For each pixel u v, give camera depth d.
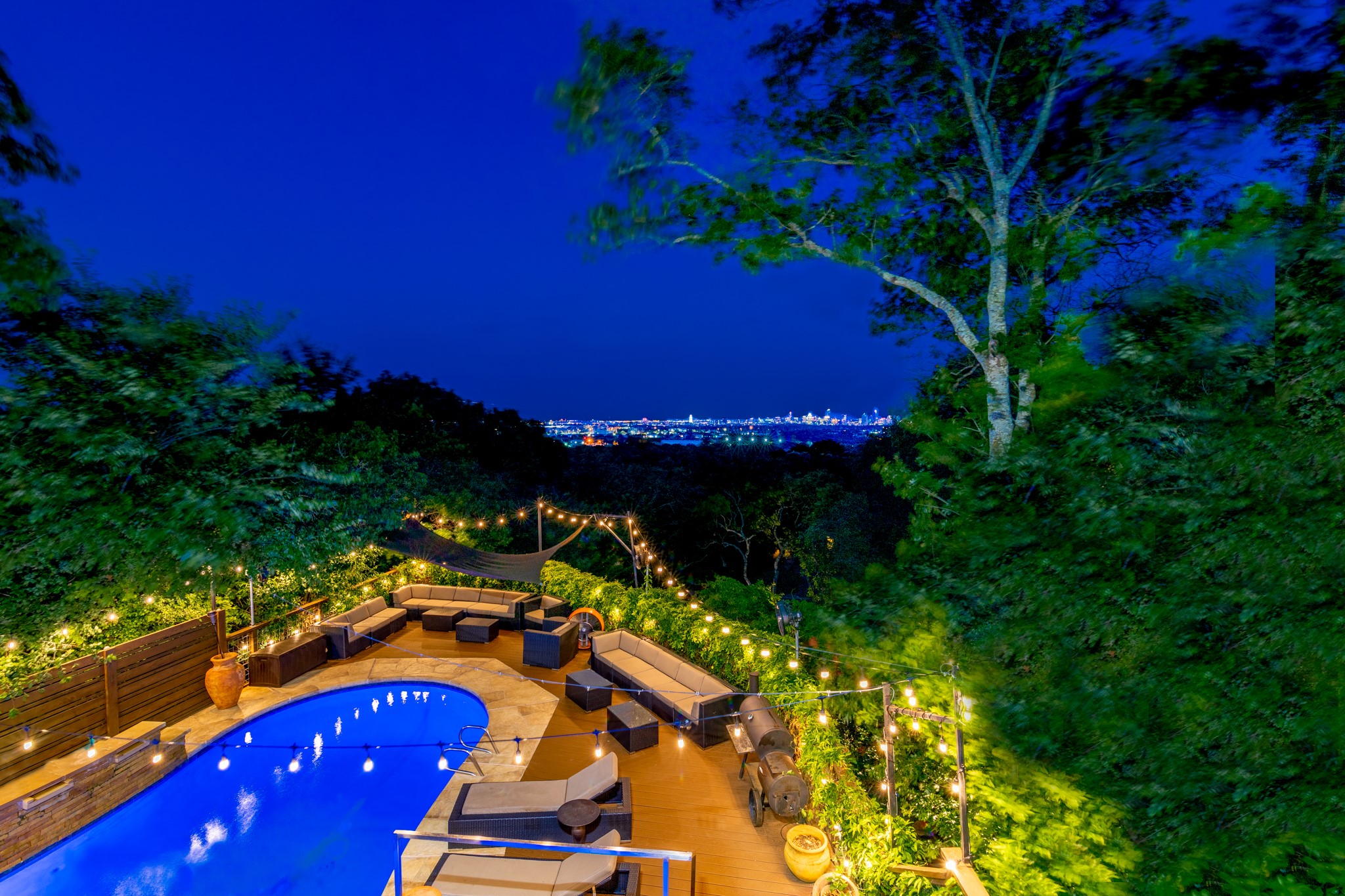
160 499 8.46
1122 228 6.52
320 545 10.97
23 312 8.04
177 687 9.93
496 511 21.62
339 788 8.38
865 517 21.12
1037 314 6.72
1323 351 3.87
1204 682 4.02
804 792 7.29
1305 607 3.89
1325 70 4.36
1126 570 4.36
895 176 8.04
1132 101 5.58
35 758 7.90
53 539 7.59
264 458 9.76
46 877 6.80
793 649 9.63
